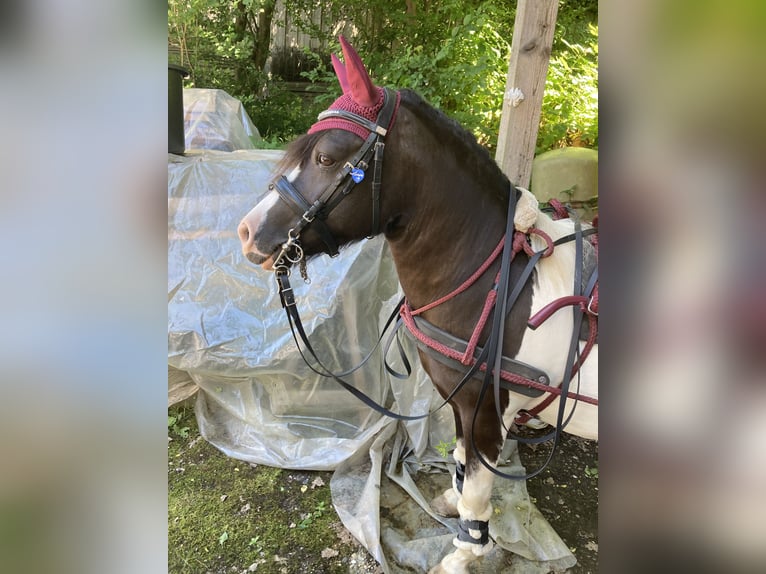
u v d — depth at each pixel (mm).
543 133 3678
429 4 4211
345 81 1242
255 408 2262
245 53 4488
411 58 3293
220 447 2193
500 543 1718
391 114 1131
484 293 1254
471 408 1347
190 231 2109
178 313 2053
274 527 1821
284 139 4297
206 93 3107
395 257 1332
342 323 2086
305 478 2061
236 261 2096
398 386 2143
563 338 1227
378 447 2094
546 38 2148
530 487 2055
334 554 1715
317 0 4785
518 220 1230
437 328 1306
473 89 3393
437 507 1861
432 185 1204
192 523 1836
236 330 2055
